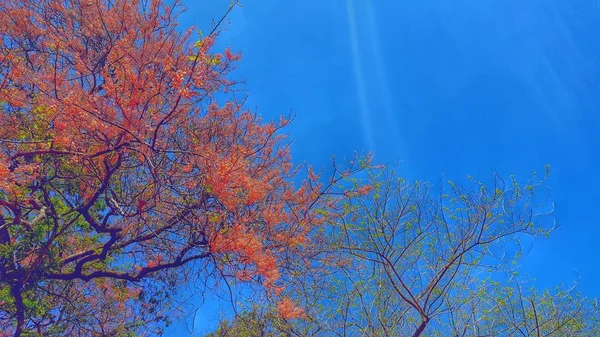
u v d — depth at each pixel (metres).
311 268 8.13
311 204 8.34
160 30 8.38
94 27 8.10
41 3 8.62
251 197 7.08
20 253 7.23
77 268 7.50
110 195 7.80
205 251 7.28
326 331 7.90
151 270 7.84
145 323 8.63
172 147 7.63
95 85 7.36
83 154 6.22
